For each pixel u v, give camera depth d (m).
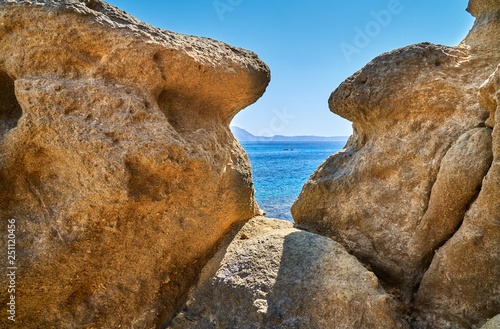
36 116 2.03
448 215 2.37
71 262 2.20
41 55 2.12
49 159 2.16
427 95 2.77
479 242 2.07
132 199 2.24
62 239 2.13
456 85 2.69
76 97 2.10
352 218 3.21
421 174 2.72
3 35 2.12
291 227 3.48
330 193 3.46
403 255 2.73
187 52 2.51
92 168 2.10
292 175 18.20
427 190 2.65
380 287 2.41
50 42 2.11
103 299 2.43
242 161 3.52
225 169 3.13
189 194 2.68
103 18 2.23
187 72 2.54
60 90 2.06
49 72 2.15
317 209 3.58
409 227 2.72
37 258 2.08
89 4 2.33
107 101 2.16
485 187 2.01
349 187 3.29
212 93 2.92
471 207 2.16
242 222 3.45
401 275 2.73
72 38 2.14
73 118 2.07
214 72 2.71
